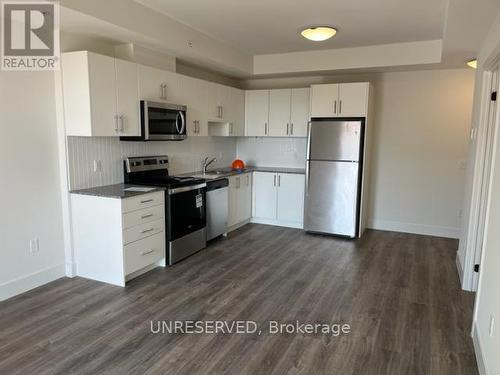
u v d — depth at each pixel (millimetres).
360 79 5574
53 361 2328
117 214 3340
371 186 5680
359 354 2443
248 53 5441
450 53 4074
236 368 2281
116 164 4008
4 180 3078
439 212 5324
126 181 4090
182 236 4145
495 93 3262
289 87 6062
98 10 2994
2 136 3039
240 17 3779
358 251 4590
